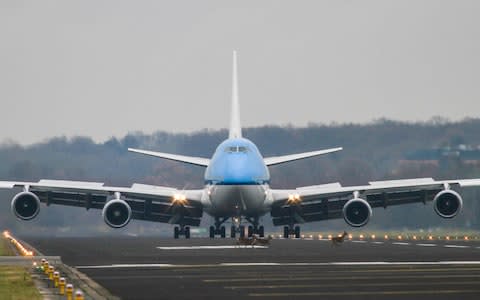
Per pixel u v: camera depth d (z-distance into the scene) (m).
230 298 110.31
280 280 132.12
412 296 109.88
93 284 130.25
